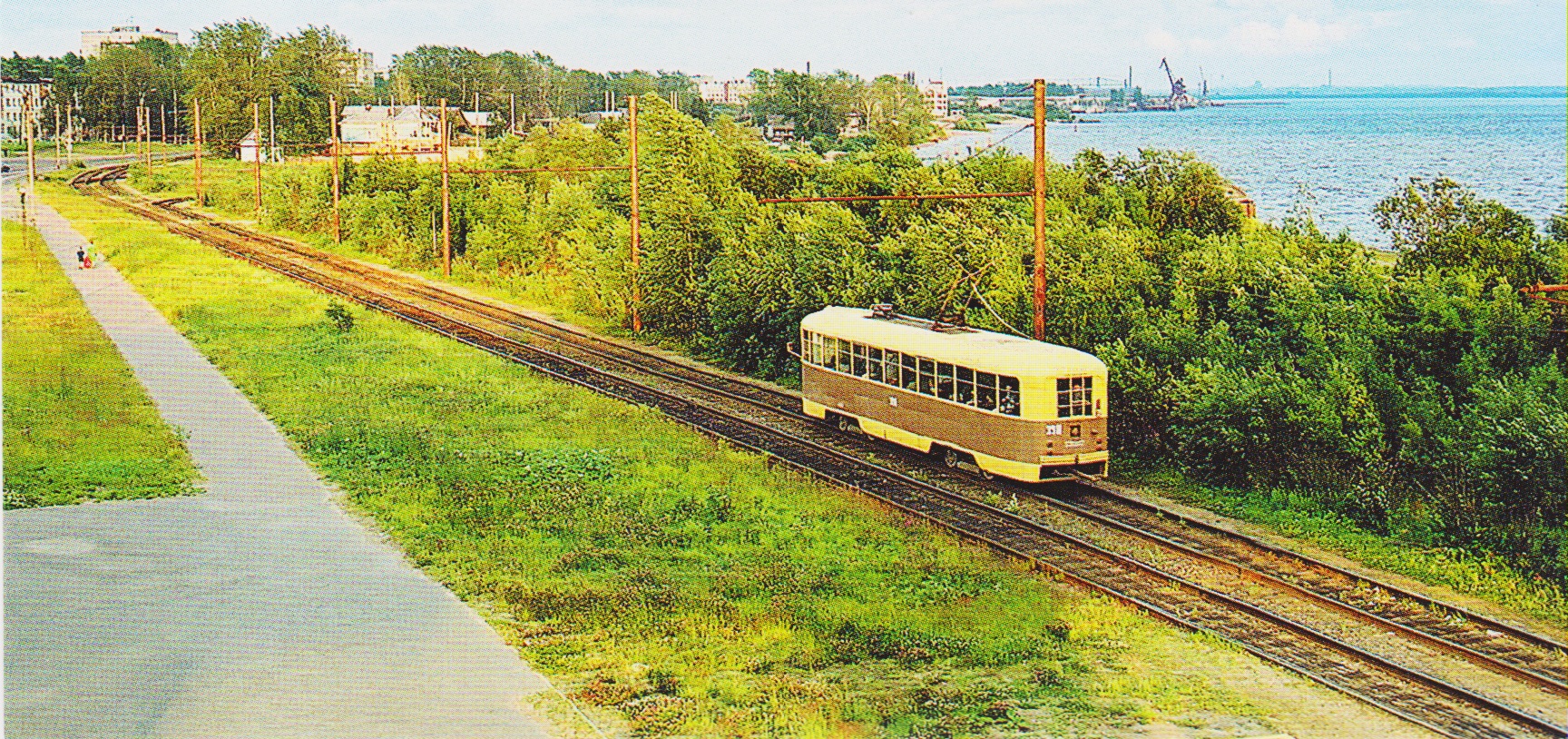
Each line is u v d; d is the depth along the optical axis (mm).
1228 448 21828
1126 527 19641
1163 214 33250
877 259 32031
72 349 36219
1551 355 20719
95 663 14289
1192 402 22234
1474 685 13977
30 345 36531
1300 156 93438
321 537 19203
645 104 48844
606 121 75250
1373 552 18516
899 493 22125
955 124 154250
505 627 15664
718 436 26422
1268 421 21078
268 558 18125
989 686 13969
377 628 15508
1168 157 34562
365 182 74562
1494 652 14859
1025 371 21547
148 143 112562
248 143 133500
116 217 81188
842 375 26672
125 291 49406
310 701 13344
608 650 14938
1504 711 13047
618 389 31938
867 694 13727
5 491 21219
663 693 13781
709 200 41250
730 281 34812
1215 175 33500
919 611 16234
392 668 14289
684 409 29531
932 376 23719
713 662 14602
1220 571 17875
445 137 56062
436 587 17078
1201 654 14883
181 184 109812
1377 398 20750
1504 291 21516
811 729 12695
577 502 21172
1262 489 21438
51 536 19047
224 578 17234
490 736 12602
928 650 14961
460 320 43281
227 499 21234
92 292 48531
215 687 13672
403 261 60156
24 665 14195
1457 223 25641
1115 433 24125
